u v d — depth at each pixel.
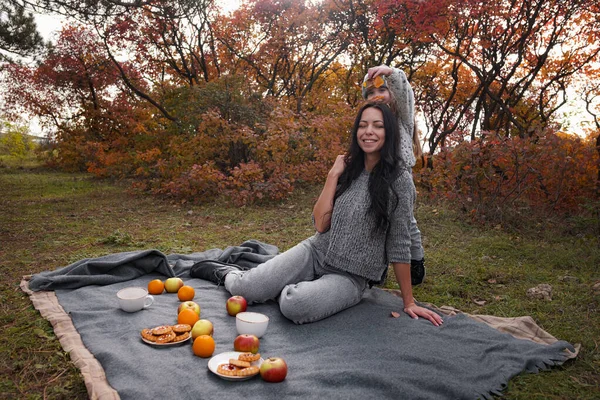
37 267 4.41
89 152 14.84
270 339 2.79
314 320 3.05
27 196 10.05
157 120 14.66
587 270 4.42
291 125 9.57
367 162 3.19
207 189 8.98
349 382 2.29
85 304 3.30
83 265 3.81
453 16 8.54
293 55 15.05
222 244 5.58
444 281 4.11
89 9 10.32
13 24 11.95
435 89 13.08
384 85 3.38
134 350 2.57
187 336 2.72
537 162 6.38
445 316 3.21
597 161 6.38
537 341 2.89
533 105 10.38
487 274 4.27
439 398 2.19
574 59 9.93
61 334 2.83
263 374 2.27
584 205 6.05
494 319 3.18
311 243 3.36
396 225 3.07
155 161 11.71
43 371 2.45
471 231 6.05
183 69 15.91
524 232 6.01
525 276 4.25
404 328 2.95
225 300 3.48
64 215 7.50
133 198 9.66
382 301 3.46
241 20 14.80
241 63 15.70
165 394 2.14
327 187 3.20
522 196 6.91
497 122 9.69
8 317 3.12
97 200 9.39
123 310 3.16
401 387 2.22
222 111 10.71
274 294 3.27
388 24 9.91
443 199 7.56
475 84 11.90
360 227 3.07
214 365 2.37
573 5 8.30
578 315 3.33
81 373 2.36
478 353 2.63
